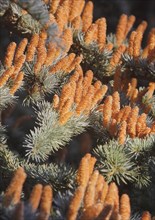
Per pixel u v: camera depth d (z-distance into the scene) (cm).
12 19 102
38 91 91
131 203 89
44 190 63
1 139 88
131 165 84
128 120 87
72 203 64
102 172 83
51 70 93
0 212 64
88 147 103
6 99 84
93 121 89
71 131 87
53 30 85
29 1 84
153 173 85
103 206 66
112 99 89
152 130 88
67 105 85
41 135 83
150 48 103
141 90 100
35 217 63
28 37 103
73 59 94
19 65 86
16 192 64
